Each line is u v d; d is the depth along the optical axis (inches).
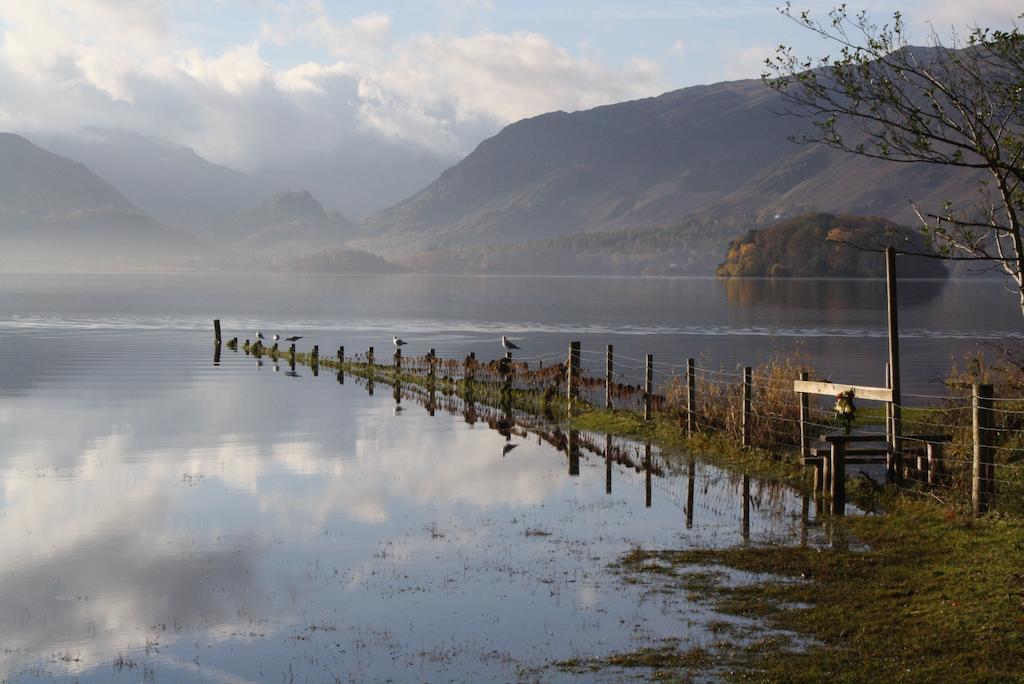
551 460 847.7
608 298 5994.1
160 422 1105.4
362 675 378.0
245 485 753.0
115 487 748.0
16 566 536.1
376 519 634.2
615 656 385.7
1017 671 350.6
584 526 602.2
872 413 1040.8
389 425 1080.2
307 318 3727.9
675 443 895.1
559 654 390.9
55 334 2701.8
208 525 624.7
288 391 1427.2
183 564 536.4
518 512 646.5
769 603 438.0
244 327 3122.5
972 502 561.6
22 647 416.8
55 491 733.9
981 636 382.3
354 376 1663.4
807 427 723.4
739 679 357.1
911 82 577.9
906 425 893.8
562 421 1098.7
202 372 1710.1
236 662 395.5
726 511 628.1
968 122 570.3
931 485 616.7
